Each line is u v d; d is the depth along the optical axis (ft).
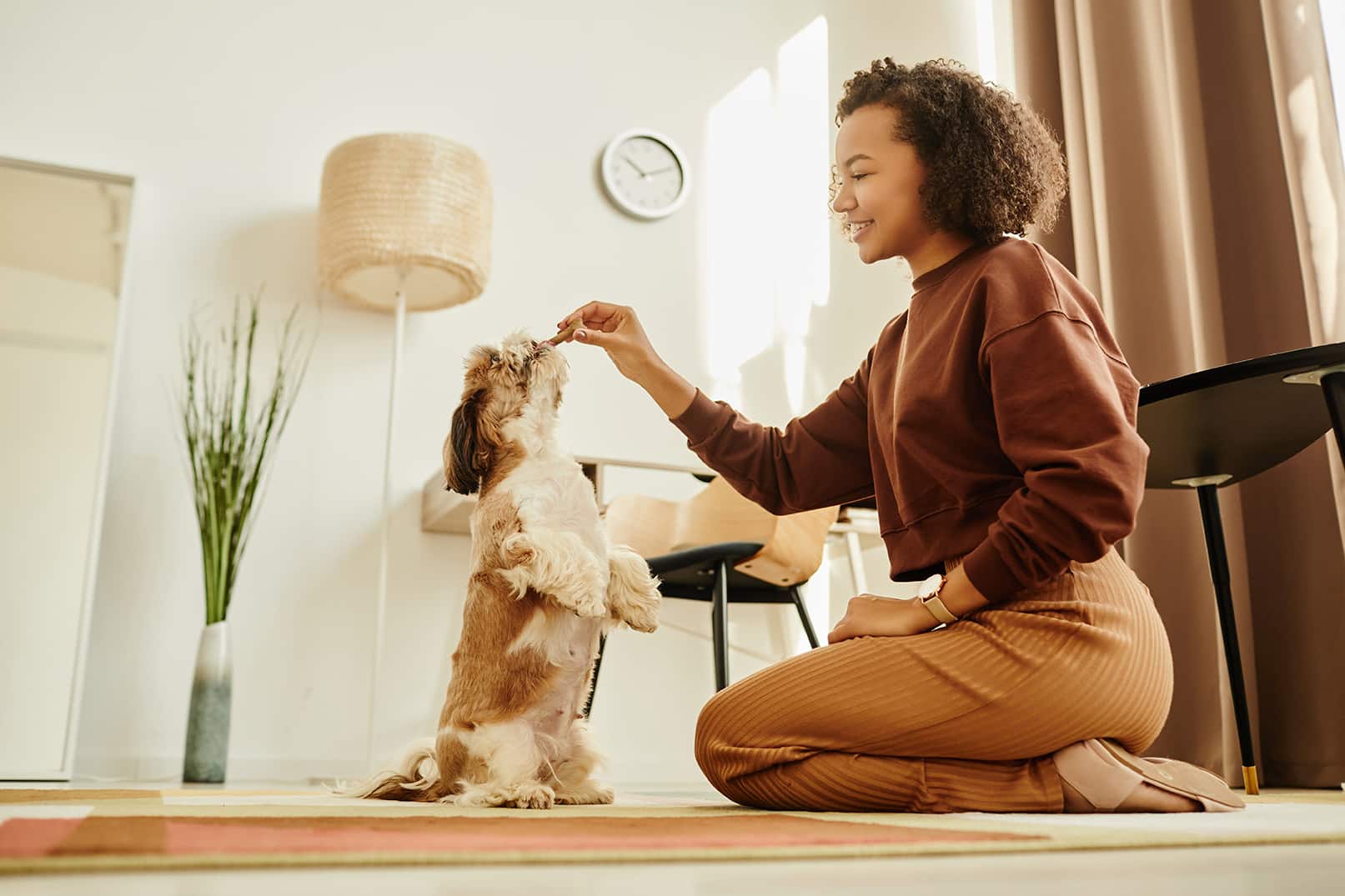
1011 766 4.51
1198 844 3.09
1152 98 11.10
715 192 13.88
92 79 11.47
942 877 2.41
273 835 2.88
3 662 9.77
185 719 10.39
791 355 13.78
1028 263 4.90
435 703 11.25
